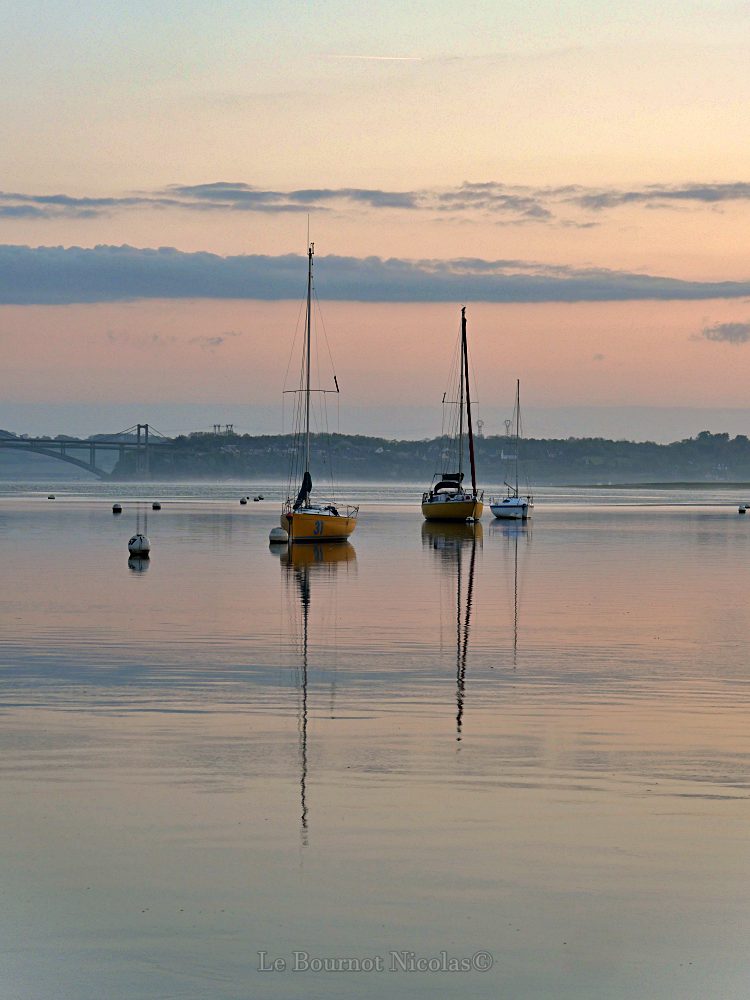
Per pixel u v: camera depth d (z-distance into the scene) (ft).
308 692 79.15
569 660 92.94
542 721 70.59
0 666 88.58
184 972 37.60
